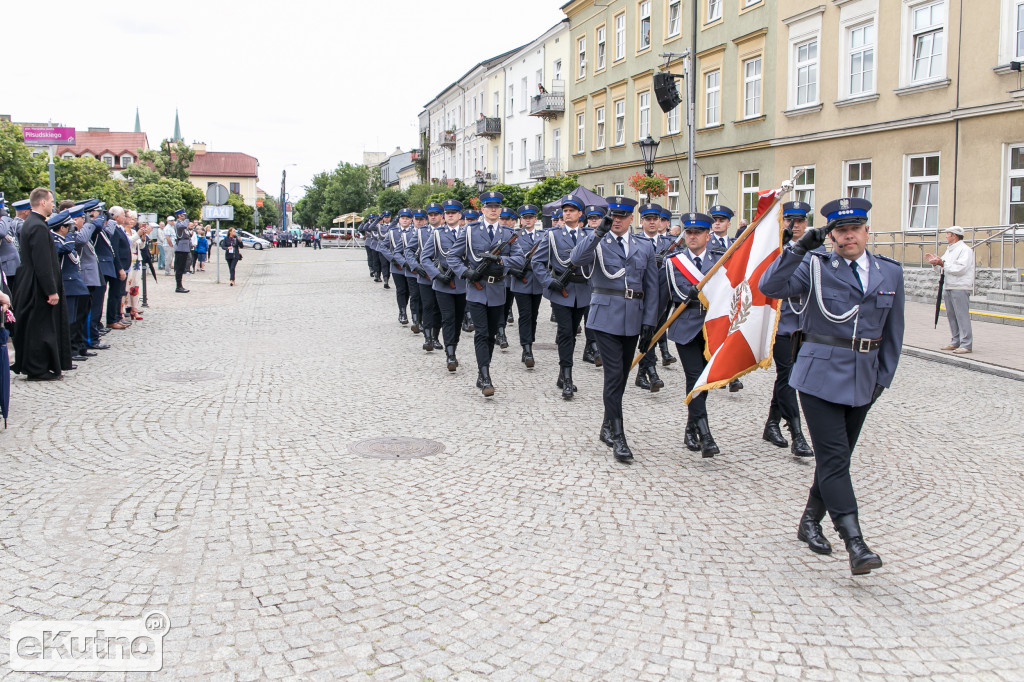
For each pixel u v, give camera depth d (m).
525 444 7.04
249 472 6.05
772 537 5.04
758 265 5.82
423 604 4.04
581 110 38.66
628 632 3.81
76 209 10.48
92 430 7.14
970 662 3.61
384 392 9.06
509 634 3.77
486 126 51.56
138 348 11.81
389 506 5.41
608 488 5.91
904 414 8.42
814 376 4.51
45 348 9.22
